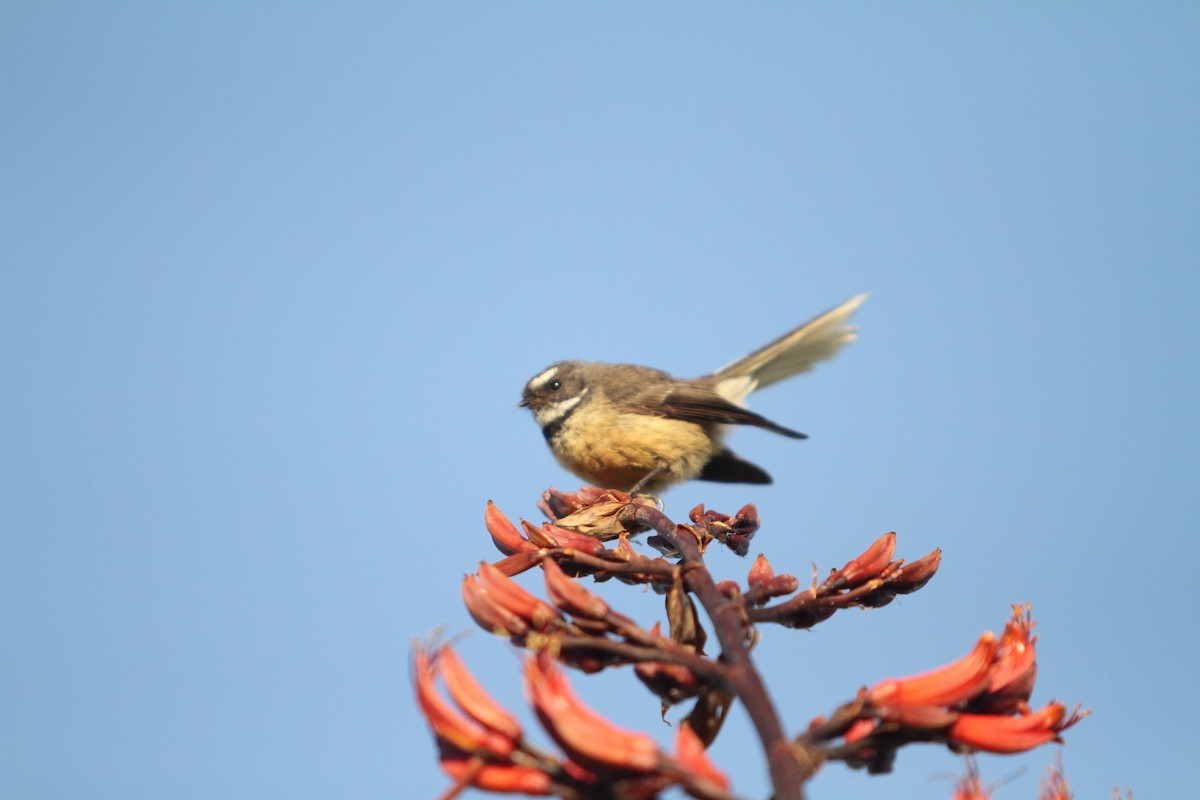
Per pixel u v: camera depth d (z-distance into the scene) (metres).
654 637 5.09
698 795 3.87
